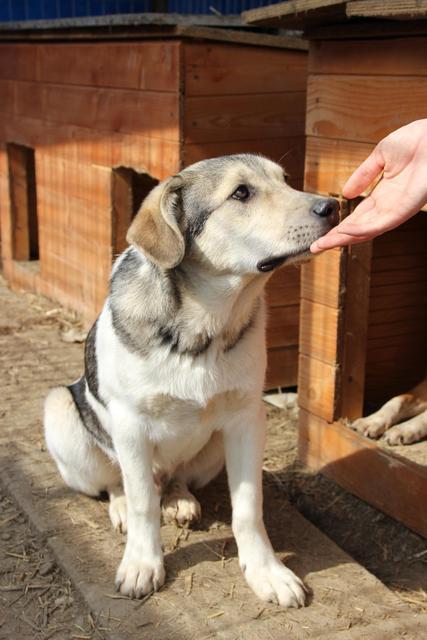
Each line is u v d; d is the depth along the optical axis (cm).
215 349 150
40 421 212
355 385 193
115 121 239
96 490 178
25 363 248
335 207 146
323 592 155
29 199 333
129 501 155
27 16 382
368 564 173
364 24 165
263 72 215
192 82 209
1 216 338
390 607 152
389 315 213
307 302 191
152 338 149
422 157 131
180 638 144
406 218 129
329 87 177
